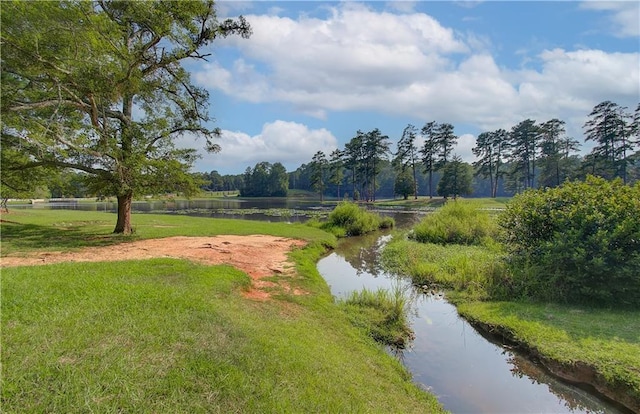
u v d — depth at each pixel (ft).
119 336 12.14
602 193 23.75
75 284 17.30
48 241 35.50
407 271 34.30
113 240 38.01
